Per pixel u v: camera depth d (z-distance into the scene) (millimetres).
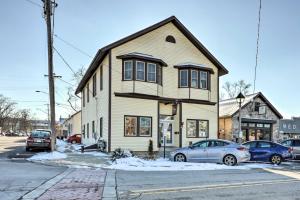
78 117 55344
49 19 21000
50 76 21734
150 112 24609
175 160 19047
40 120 143875
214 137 27453
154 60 24344
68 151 25188
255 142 20844
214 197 8789
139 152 23781
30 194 8961
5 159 18359
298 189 10133
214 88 27969
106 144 23656
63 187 10148
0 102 106250
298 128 57312
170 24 26406
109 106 23266
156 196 8844
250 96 38312
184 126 26250
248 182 11398
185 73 26391
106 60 24344
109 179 11922
